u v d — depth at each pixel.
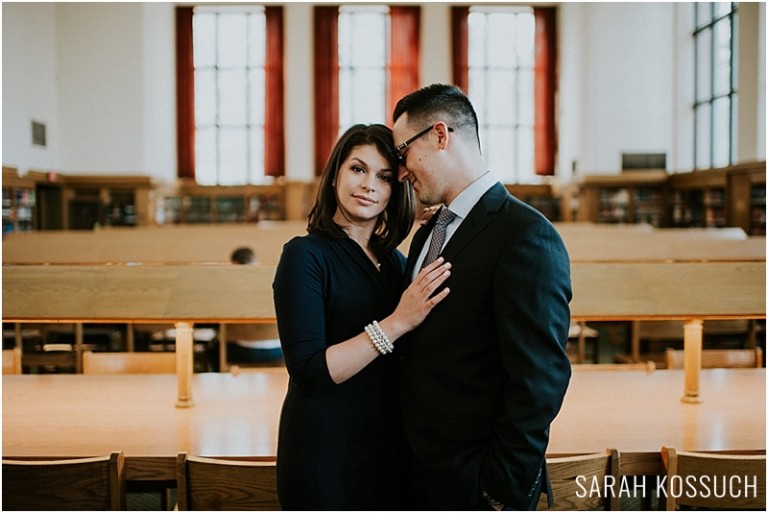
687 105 14.71
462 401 1.68
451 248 1.72
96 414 2.68
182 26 16.52
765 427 2.52
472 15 16.83
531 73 17.00
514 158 17.12
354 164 1.78
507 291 1.60
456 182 1.76
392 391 1.83
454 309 1.68
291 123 16.47
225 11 16.70
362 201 1.77
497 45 16.94
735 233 9.15
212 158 16.95
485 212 1.71
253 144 16.94
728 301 2.74
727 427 2.52
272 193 16.08
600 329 8.67
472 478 1.65
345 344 1.67
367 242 1.88
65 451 2.28
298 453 1.73
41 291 2.71
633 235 8.93
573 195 15.53
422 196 1.80
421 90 1.78
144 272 2.79
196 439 2.40
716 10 13.76
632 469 2.25
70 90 14.90
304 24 16.42
